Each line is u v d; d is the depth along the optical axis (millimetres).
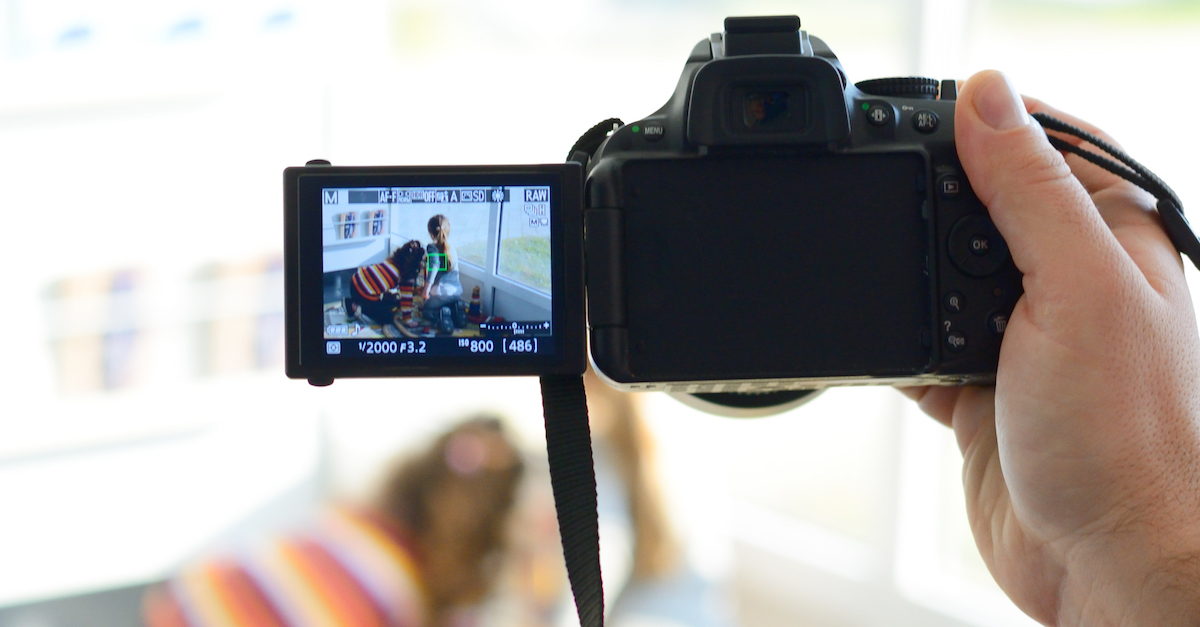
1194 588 617
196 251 2229
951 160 698
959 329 693
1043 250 650
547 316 705
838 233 702
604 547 1515
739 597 2344
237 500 2090
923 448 1954
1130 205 736
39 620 1894
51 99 2131
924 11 1745
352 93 2361
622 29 2072
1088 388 642
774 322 699
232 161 2260
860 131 703
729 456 2330
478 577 1459
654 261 699
